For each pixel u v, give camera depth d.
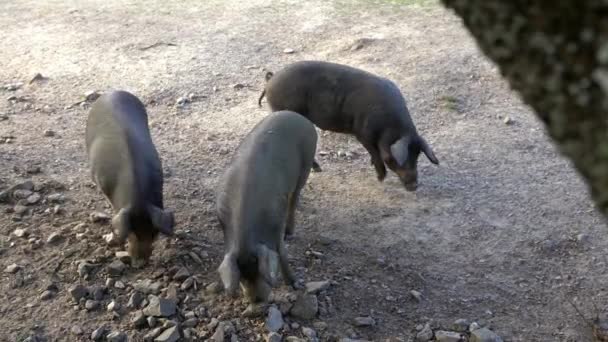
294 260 4.88
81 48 8.34
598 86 1.23
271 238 4.25
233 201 4.20
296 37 8.64
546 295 4.63
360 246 5.09
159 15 9.41
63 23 9.11
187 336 4.11
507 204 5.62
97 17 9.33
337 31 8.77
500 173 6.05
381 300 4.55
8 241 4.86
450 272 4.86
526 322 4.39
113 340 4.04
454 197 5.73
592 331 4.29
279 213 4.34
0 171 5.74
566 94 1.28
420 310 4.48
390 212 5.52
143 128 4.98
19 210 5.19
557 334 4.29
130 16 9.38
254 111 7.00
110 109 4.91
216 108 7.07
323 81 5.76
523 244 5.14
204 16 9.37
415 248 5.10
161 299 4.28
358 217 5.44
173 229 4.61
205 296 4.41
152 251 4.73
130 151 4.60
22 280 4.52
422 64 7.84
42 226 5.05
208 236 5.08
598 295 4.61
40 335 4.11
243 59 8.09
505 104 7.12
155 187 4.62
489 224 5.38
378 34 8.63
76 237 4.93
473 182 5.93
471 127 6.75
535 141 6.51
